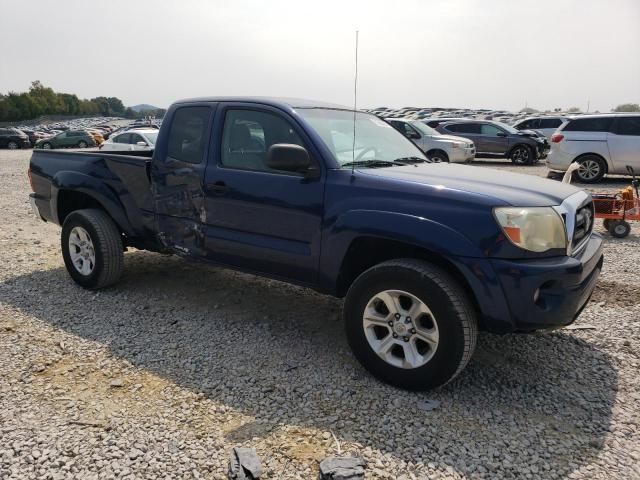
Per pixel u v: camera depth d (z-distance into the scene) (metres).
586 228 3.65
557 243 3.13
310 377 3.49
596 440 2.83
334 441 2.80
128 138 14.74
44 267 5.96
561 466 2.63
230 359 3.74
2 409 3.07
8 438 2.80
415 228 3.16
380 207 3.31
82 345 3.94
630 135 12.91
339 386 3.37
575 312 3.17
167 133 4.51
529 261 3.03
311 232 3.63
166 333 4.17
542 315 3.02
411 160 4.30
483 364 3.70
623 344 4.01
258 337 4.12
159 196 4.54
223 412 3.07
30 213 9.58
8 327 4.23
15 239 7.40
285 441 2.80
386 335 3.41
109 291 5.12
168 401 3.18
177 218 4.45
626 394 3.32
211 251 4.24
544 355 3.84
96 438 2.81
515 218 3.01
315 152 3.66
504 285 3.00
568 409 3.14
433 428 2.92
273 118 3.94
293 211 3.69
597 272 3.53
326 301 4.93
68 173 5.15
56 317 4.47
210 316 4.53
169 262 6.13
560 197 3.36
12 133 35.78
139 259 6.26
